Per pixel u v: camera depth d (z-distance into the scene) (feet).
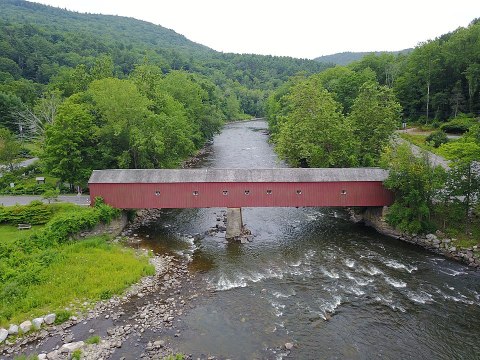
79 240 117.70
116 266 102.63
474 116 245.65
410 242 125.49
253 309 88.74
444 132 223.10
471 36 270.05
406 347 76.13
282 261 113.29
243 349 74.64
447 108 263.08
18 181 176.04
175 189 130.62
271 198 131.64
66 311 83.41
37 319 79.71
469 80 244.22
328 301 92.17
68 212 122.72
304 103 175.11
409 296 93.91
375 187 131.34
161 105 201.26
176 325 81.92
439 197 122.42
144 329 80.12
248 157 256.32
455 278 102.37
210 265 110.63
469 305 90.12
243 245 125.18
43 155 165.48
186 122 224.53
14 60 464.24
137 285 97.04
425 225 122.52
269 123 367.86
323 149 166.30
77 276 96.37
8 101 276.41
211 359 71.36
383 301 91.91
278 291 96.68
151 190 130.62
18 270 94.89
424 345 76.74
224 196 131.23
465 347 76.13
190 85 274.77
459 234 119.44
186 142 193.57
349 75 263.29
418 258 114.11
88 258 105.29
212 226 142.10
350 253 118.01
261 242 127.54
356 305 90.43
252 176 132.26
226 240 128.98
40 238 108.68
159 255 115.96
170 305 89.51
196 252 119.44
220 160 246.88
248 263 112.16
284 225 143.13
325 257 115.44
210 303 91.04
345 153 161.48
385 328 82.02
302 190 131.34
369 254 117.08
